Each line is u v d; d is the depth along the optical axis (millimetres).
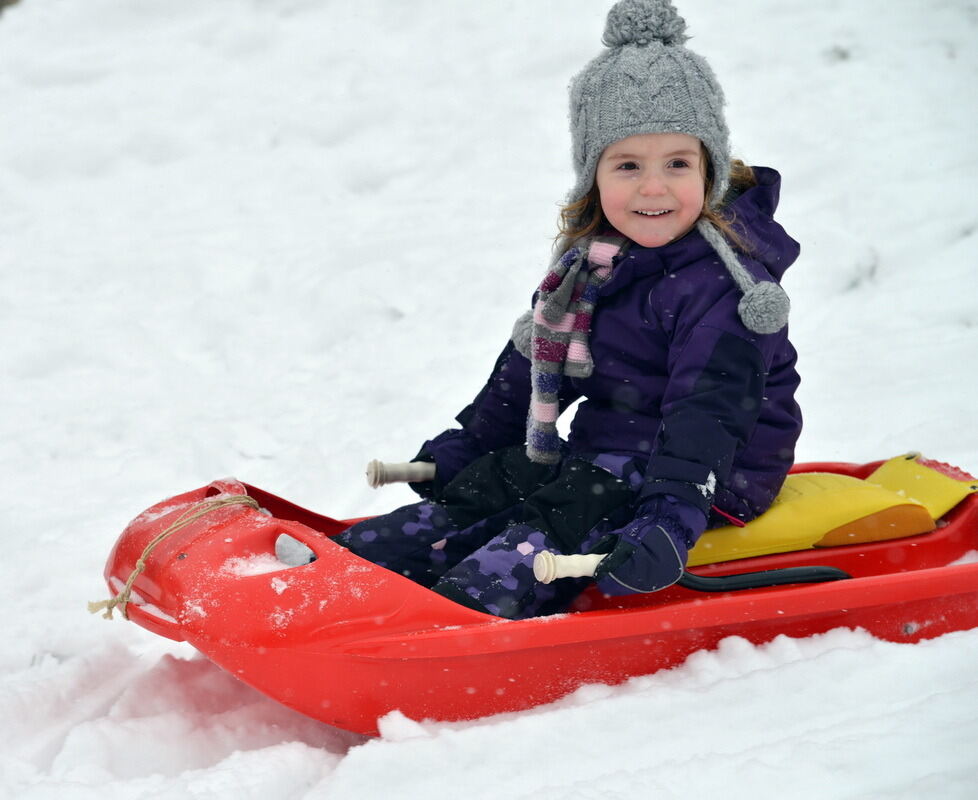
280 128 10641
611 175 3873
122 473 5949
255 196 9836
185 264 8617
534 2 11805
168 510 3822
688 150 3801
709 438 3543
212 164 10312
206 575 3434
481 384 6805
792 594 3650
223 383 7086
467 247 8562
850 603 3711
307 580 3396
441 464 4395
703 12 11312
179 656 4203
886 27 10906
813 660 3580
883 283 7766
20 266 8781
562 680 3559
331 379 7055
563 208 4176
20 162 10312
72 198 9953
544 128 10195
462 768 3188
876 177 8938
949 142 9352
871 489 4215
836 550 4082
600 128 3830
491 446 4438
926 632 3881
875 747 3076
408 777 3156
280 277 8375
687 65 3807
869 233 8227
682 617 3562
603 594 3871
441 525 4109
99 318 7914
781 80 10289
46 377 7238
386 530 4074
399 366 7141
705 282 3775
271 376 7148
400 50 11484
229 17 12164
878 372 6562
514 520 4125
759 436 3908
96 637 4301
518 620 3482
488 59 11102
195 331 7781
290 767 3285
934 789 2848
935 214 8375
